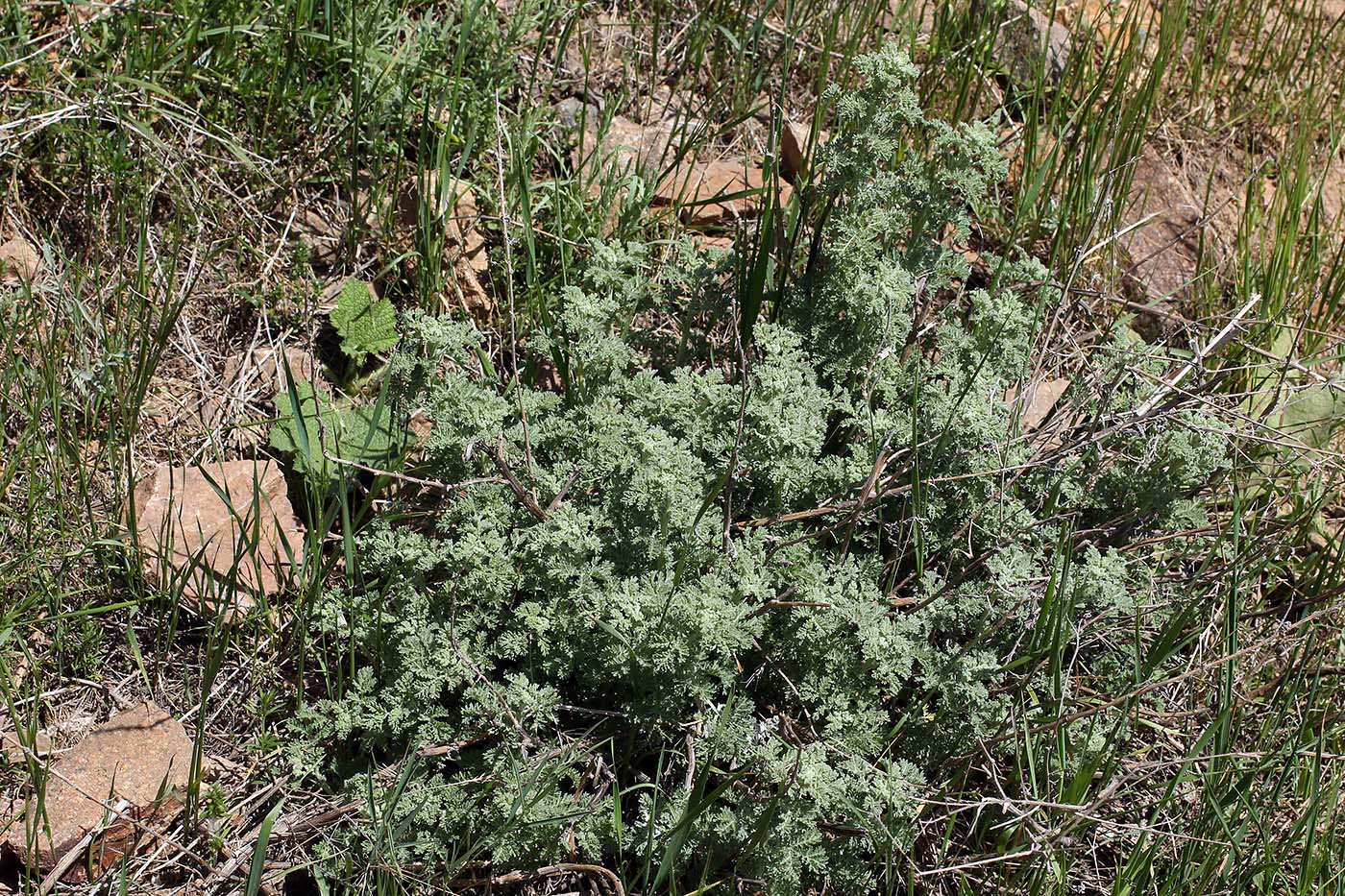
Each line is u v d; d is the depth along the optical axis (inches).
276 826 47.0
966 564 51.7
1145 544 52.6
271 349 56.4
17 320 52.3
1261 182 67.0
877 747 47.5
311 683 49.8
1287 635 54.2
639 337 54.3
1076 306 60.8
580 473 49.6
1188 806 49.7
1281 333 61.9
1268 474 56.7
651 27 67.6
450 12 61.9
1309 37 75.4
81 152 56.9
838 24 66.7
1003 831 48.3
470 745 47.5
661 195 62.5
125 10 58.8
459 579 47.3
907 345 54.4
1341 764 49.9
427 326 49.9
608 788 47.3
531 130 60.3
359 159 60.2
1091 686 52.2
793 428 48.4
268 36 59.6
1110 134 64.0
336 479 52.5
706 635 44.9
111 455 52.1
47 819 44.8
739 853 45.5
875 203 53.5
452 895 45.3
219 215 58.1
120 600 50.6
